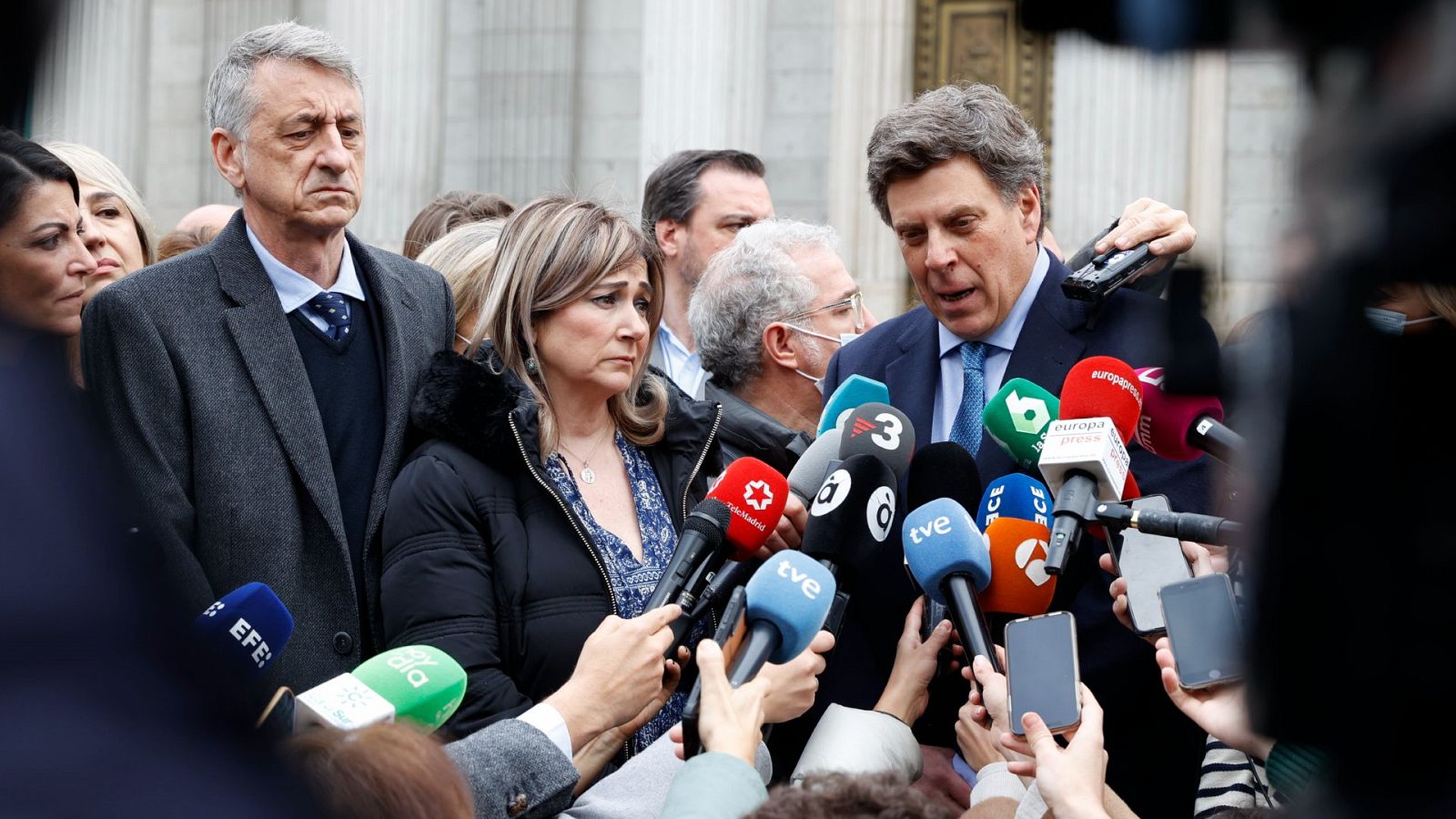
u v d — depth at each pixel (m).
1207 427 2.49
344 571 3.03
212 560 2.99
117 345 3.05
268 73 3.19
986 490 3.19
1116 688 3.00
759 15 12.95
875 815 1.69
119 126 13.52
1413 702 0.76
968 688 3.10
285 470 3.05
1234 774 2.58
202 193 14.25
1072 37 0.68
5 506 0.64
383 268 3.38
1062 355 3.21
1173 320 1.56
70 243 2.70
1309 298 0.75
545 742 2.46
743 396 3.98
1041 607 2.83
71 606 0.65
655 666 2.61
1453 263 0.68
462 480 2.97
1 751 0.63
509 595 2.92
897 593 3.17
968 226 3.15
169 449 3.02
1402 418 0.75
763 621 2.52
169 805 0.65
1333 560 0.77
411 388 3.23
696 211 5.42
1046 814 2.32
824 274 3.96
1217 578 2.27
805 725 3.18
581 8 14.33
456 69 14.37
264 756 0.71
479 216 5.26
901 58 12.70
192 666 0.69
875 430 3.04
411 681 2.33
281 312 3.18
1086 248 3.55
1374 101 0.66
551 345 3.14
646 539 3.15
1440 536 0.75
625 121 14.23
